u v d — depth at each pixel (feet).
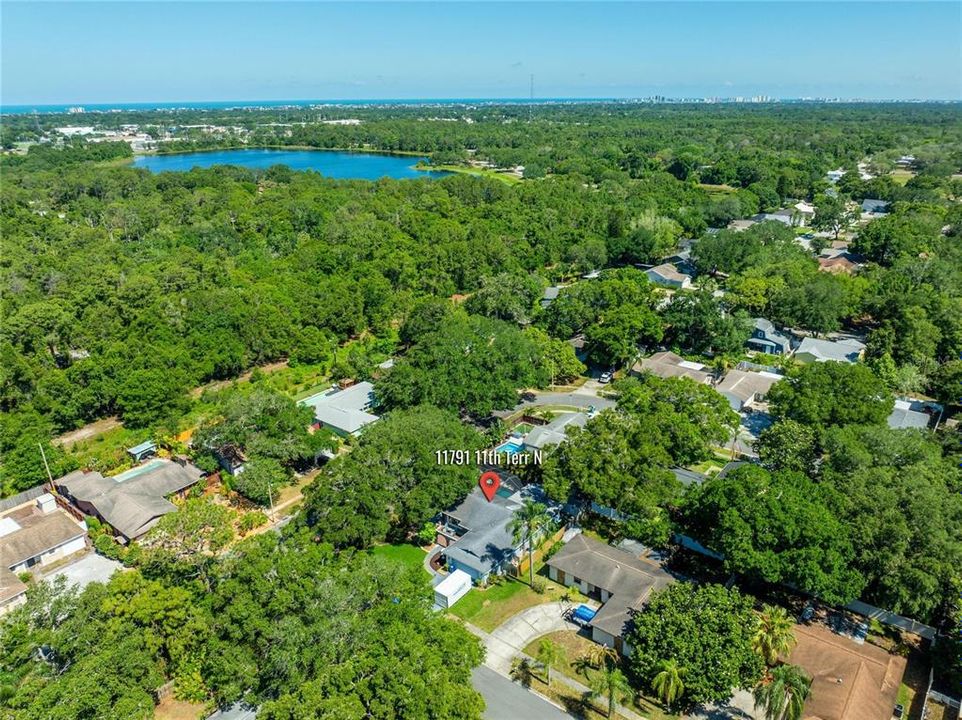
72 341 325.01
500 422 264.72
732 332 334.24
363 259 470.80
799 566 161.27
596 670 158.71
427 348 282.56
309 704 122.83
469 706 126.62
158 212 589.73
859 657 149.28
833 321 353.31
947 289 364.58
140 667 139.64
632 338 322.34
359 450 205.67
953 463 208.54
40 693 124.67
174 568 163.43
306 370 343.87
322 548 173.68
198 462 242.78
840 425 233.55
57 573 199.21
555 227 552.00
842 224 565.94
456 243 471.62
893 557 158.61
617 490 196.65
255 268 430.61
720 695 138.92
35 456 240.53
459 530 211.82
